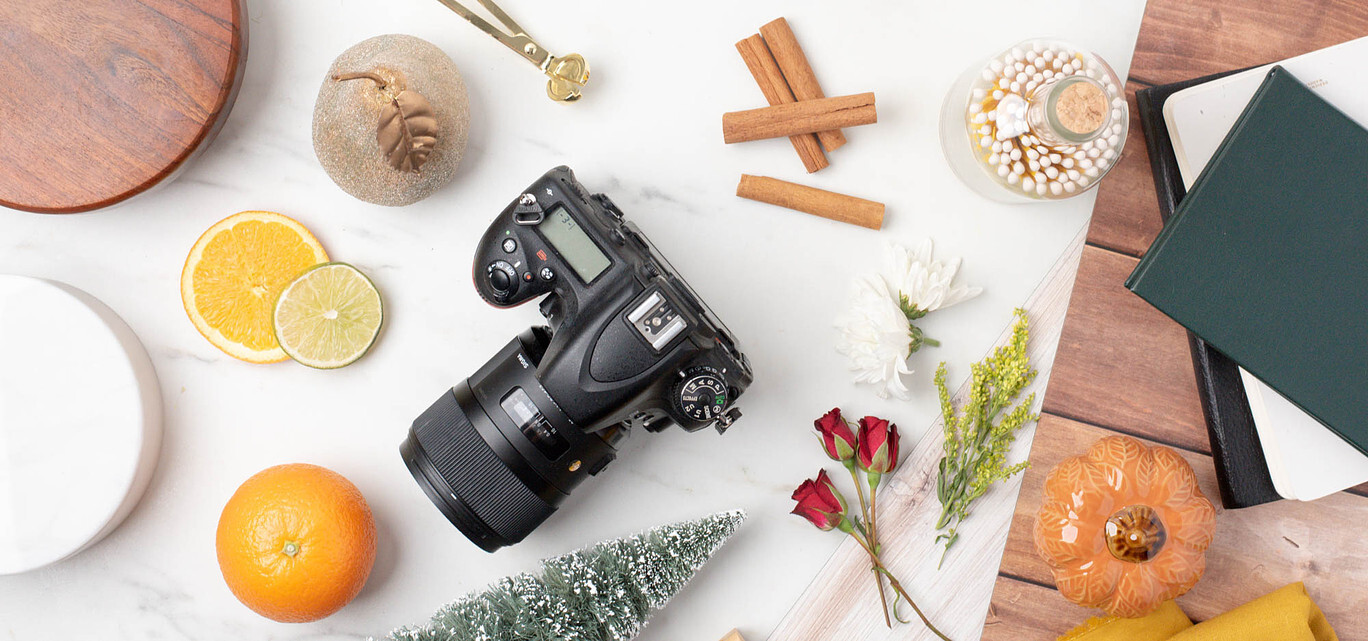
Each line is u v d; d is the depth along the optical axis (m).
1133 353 0.70
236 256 0.68
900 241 0.69
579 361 0.59
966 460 0.68
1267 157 0.62
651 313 0.58
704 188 0.69
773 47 0.68
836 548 0.70
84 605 0.69
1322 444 0.65
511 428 0.60
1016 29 0.69
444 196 0.69
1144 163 0.69
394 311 0.69
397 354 0.69
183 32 0.66
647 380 0.58
